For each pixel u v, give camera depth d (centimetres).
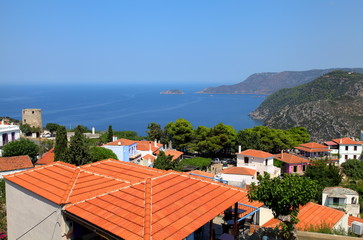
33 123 10331
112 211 1494
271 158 6319
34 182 1936
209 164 6862
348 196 4156
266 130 8106
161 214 1454
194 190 1758
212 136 7669
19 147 5347
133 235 1294
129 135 10512
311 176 5881
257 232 1861
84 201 1606
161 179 1839
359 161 7138
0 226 2541
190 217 1476
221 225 2258
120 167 2188
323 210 2628
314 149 7619
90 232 1697
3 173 4456
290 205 1590
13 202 2027
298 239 1941
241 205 2523
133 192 1661
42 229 1759
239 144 7694
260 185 1680
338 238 1906
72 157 4091
